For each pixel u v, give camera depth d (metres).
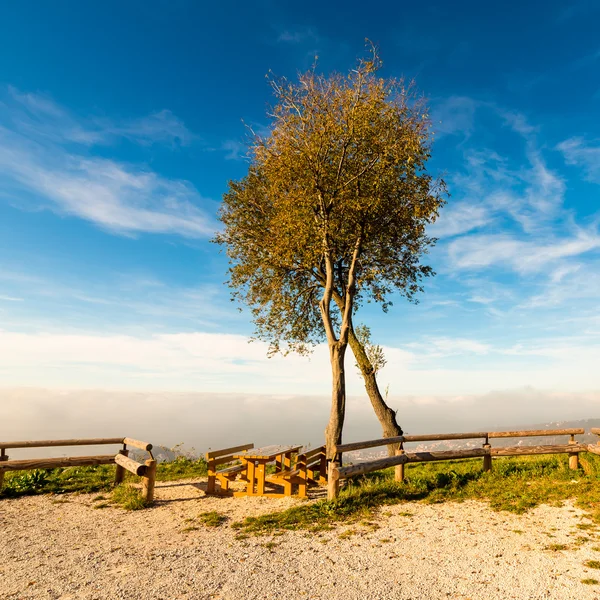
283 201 15.34
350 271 15.24
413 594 5.36
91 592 5.54
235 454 12.08
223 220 19.00
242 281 19.52
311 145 14.94
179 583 5.79
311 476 12.75
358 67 15.12
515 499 9.47
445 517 8.54
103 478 13.73
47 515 9.62
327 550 6.95
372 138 14.70
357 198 14.95
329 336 14.71
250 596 5.38
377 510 9.23
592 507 8.48
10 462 11.54
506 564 6.18
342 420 13.82
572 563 6.11
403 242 17.47
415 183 15.36
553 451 11.75
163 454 18.30
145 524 8.83
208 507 10.22
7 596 5.46
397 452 11.88
